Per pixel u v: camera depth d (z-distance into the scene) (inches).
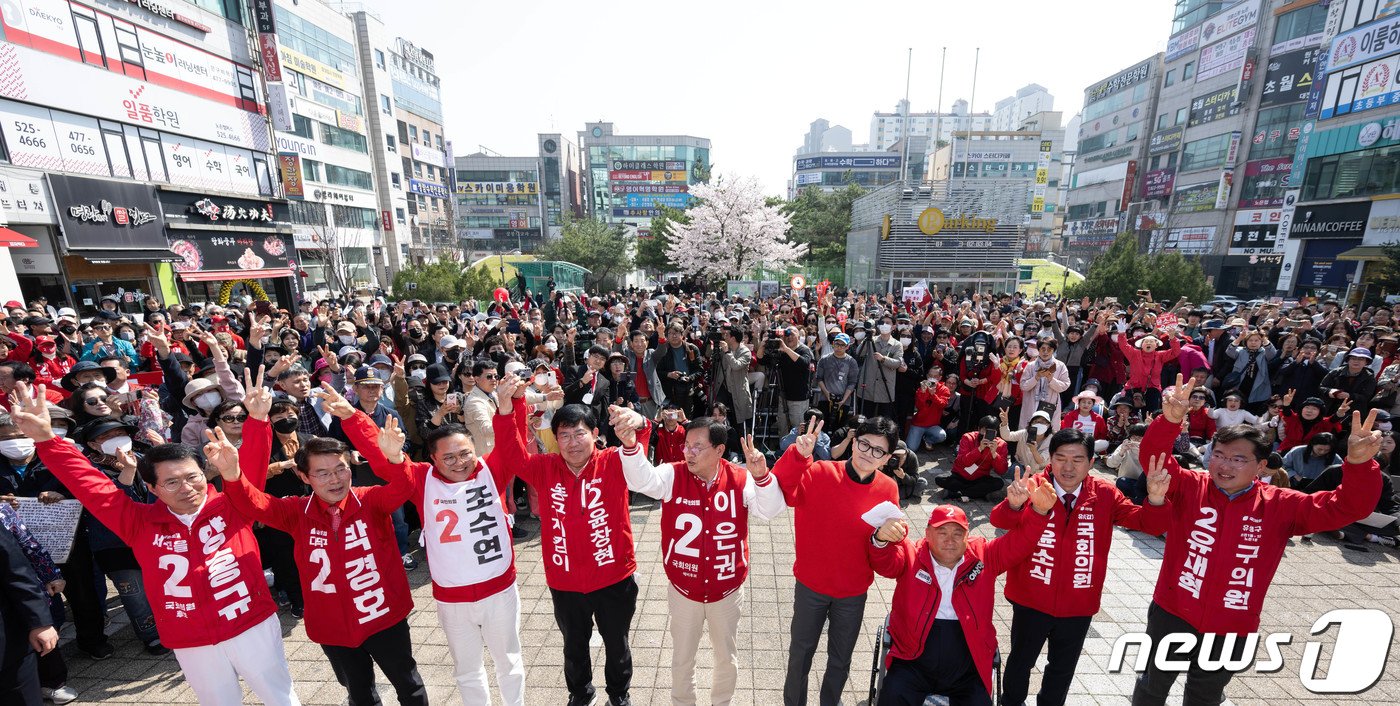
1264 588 115.5
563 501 127.8
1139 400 305.1
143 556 109.8
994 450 256.5
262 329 299.9
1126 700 142.3
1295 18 1183.6
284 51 1143.6
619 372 270.4
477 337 380.2
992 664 121.2
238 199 885.2
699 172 2824.8
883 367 310.0
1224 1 1381.6
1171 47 1553.9
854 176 3009.4
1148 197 1616.6
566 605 130.3
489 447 202.1
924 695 120.8
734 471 130.4
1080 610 123.0
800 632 130.3
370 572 119.9
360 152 1403.8
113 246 668.1
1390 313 481.4
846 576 124.9
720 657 132.4
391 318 458.3
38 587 115.5
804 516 128.1
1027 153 2156.7
